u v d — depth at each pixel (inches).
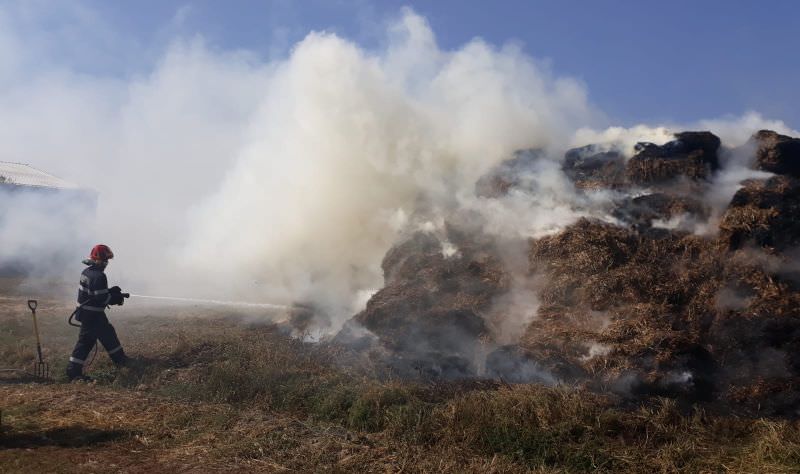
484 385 312.7
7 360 386.6
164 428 267.1
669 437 255.8
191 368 358.9
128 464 228.4
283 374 332.5
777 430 252.4
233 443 248.7
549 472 226.5
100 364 378.0
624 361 310.7
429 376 337.4
